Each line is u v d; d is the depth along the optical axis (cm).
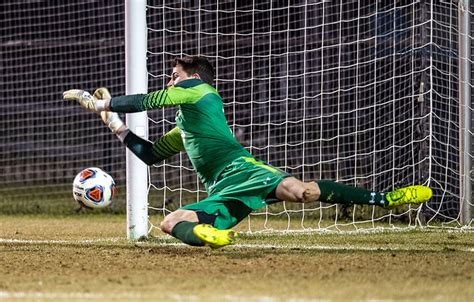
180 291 1434
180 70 1920
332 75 3372
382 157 2998
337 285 1491
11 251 2061
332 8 3412
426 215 2902
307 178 3441
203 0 3728
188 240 1736
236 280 1552
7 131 4406
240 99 3644
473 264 1773
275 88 3325
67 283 1527
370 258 1873
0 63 4438
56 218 3356
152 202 3559
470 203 2825
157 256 1936
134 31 2338
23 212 3562
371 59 3164
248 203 1800
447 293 1409
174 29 3772
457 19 2955
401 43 3002
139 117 2323
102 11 4144
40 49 4309
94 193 2011
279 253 1986
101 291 1439
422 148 2856
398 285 1490
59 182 4206
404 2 3033
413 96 2809
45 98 4331
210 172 1859
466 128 2822
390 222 2841
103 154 4134
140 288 1467
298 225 2939
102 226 2955
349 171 3291
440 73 2950
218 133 1847
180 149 1969
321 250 2055
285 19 3600
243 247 2133
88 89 4206
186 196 3700
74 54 4241
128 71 2344
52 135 4278
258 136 3581
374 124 2859
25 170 4334
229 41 3341
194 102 1847
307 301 1329
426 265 1752
